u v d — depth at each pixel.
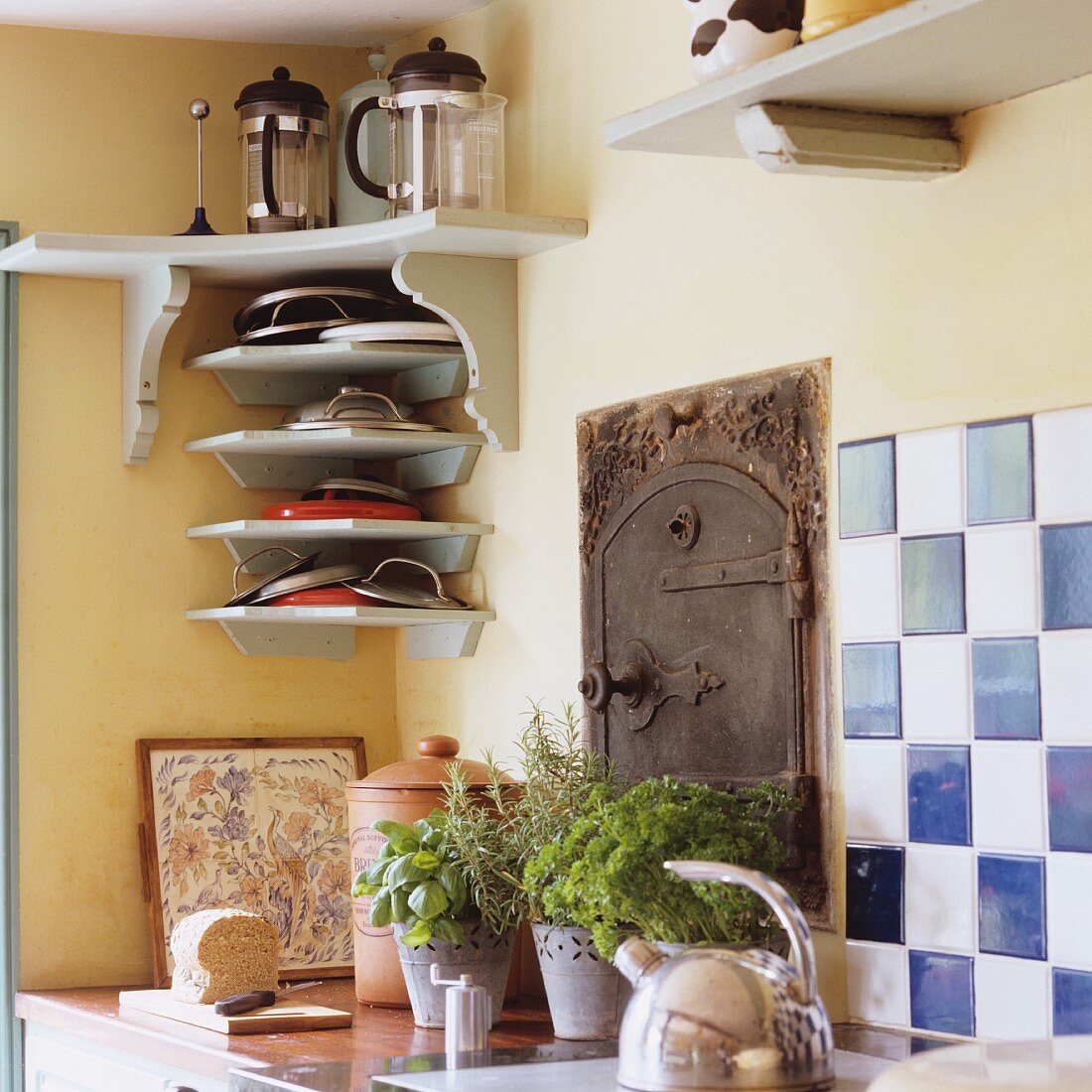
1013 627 1.62
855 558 1.81
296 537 2.63
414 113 2.36
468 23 2.58
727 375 2.02
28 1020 2.43
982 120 1.67
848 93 1.59
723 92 1.59
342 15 2.61
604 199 2.26
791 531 1.88
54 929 2.52
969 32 1.42
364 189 2.40
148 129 2.67
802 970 1.43
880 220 1.80
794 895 1.86
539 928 1.93
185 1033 2.04
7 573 2.51
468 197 2.31
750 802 1.86
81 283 2.60
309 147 2.52
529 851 2.00
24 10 2.53
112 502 2.60
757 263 1.97
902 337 1.76
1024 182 1.62
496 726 2.48
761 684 1.94
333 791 2.69
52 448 2.57
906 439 1.75
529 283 2.41
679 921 1.74
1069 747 1.56
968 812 1.67
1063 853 1.57
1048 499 1.59
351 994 2.37
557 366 2.35
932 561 1.71
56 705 2.54
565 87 2.35
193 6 2.54
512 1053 1.77
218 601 2.67
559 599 2.34
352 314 2.62
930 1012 1.70
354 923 2.27
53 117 2.60
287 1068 1.71
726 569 1.98
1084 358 1.56
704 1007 1.40
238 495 2.70
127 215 2.64
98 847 2.56
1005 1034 1.62
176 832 2.56
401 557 2.63
